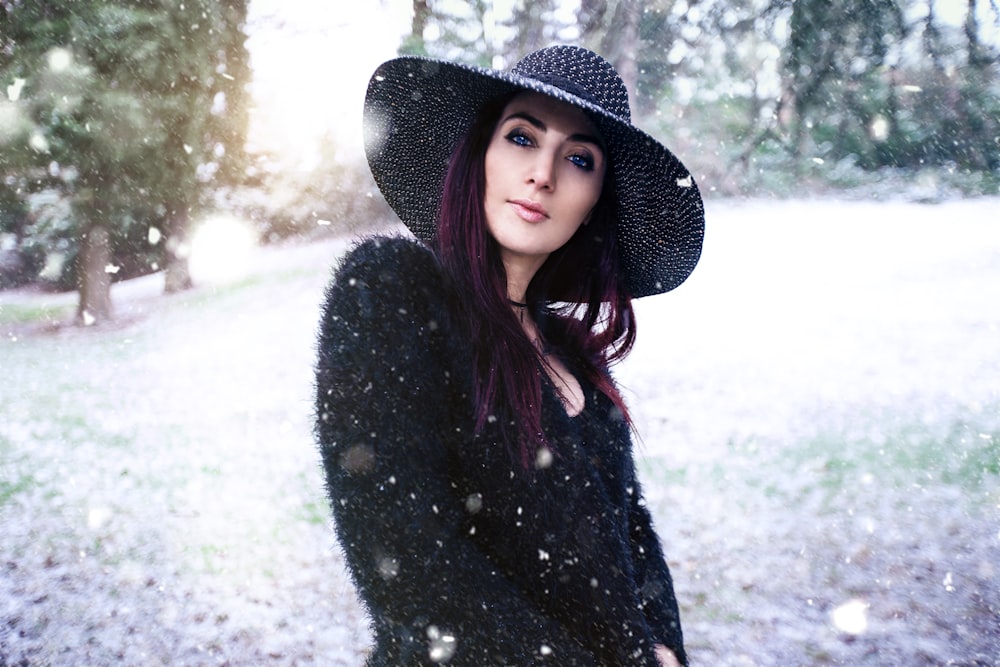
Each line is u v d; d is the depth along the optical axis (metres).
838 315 10.75
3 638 3.74
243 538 4.81
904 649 3.55
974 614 3.85
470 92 1.16
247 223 19.70
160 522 5.12
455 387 0.99
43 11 12.80
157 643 3.68
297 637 3.70
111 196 14.12
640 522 1.37
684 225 1.35
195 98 13.87
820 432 6.71
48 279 20.34
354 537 0.90
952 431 6.56
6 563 4.53
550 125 1.10
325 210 20.08
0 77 12.78
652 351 9.65
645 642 1.08
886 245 15.26
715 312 11.27
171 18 13.31
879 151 23.03
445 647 0.87
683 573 4.39
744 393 7.88
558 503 1.03
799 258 14.51
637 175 1.30
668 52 22.61
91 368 10.47
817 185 22.44
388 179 1.27
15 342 13.09
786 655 3.54
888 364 8.67
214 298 14.93
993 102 22.19
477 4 18.28
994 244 14.60
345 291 0.98
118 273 19.64
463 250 1.05
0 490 5.85
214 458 6.43
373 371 0.93
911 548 4.59
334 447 0.92
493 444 1.00
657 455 6.29
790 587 4.18
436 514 0.91
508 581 0.94
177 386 9.14
